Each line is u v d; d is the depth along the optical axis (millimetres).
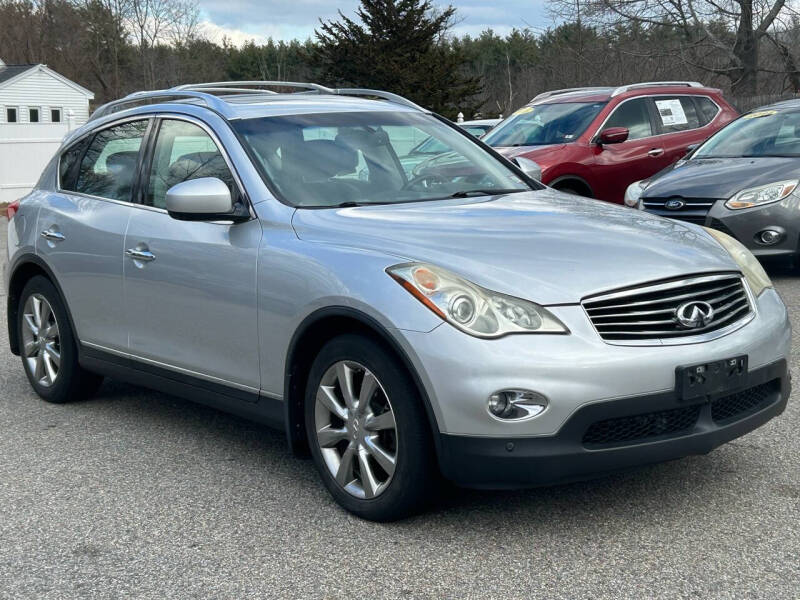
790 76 29328
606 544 3721
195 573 3607
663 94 12023
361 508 3990
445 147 5309
